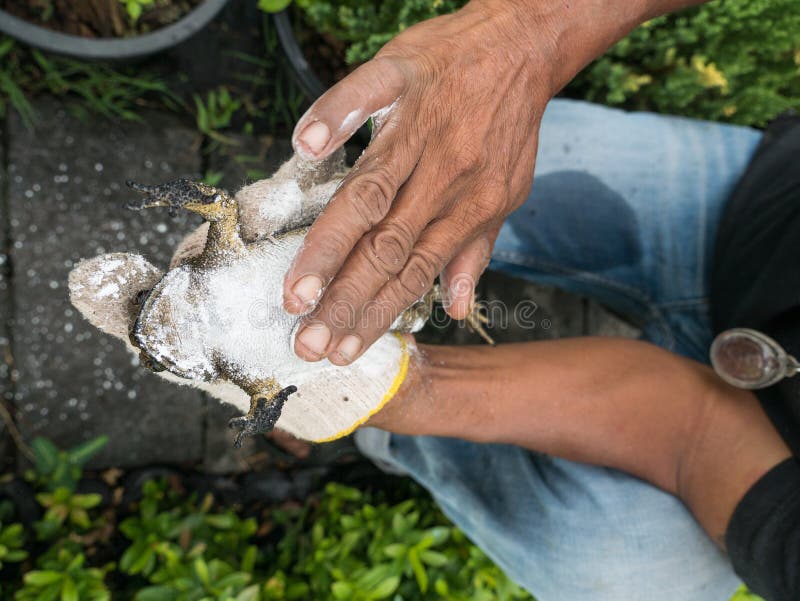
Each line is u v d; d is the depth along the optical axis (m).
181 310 0.42
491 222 0.49
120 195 0.93
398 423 0.53
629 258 0.80
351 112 0.41
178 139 0.95
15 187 0.89
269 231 0.46
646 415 0.62
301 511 0.98
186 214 0.96
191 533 0.87
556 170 0.77
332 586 0.79
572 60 0.52
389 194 0.42
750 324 0.66
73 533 0.87
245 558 0.84
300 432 0.53
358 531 0.87
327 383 0.47
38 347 0.90
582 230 0.78
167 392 0.95
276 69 0.98
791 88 0.94
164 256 0.95
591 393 0.60
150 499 0.90
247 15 0.96
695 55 0.81
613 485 0.65
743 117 0.90
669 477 0.65
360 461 1.03
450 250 0.46
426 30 0.47
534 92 0.50
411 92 0.44
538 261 0.80
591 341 0.65
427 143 0.44
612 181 0.77
